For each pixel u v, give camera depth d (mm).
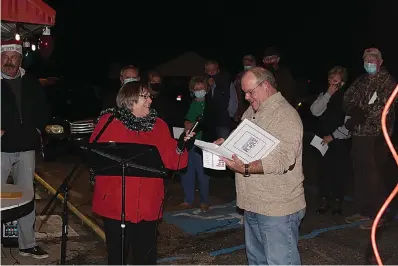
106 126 3629
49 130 10633
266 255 3553
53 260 5109
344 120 6238
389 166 8773
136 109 3666
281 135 3340
